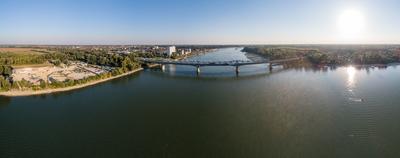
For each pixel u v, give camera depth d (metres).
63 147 122.06
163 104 185.50
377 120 144.00
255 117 153.12
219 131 134.62
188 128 140.00
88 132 137.88
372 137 124.19
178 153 114.38
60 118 160.25
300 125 139.38
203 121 149.25
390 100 180.38
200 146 119.81
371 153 110.81
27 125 149.38
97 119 157.12
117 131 138.38
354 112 157.38
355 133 128.50
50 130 141.50
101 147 121.19
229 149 116.50
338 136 125.62
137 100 198.12
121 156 113.12
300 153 111.62
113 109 176.38
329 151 112.75
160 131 136.88
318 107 168.25
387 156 108.44
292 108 167.62
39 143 126.50
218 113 162.12
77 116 163.50
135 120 153.88
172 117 157.50
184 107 176.88
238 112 163.12
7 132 139.75
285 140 123.00
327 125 138.38
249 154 112.00
